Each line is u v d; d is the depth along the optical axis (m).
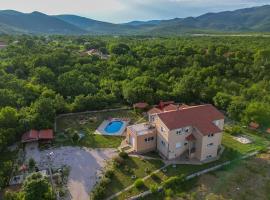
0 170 46.72
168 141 52.56
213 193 45.69
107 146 59.28
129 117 74.19
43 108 66.00
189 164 52.66
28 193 37.72
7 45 139.50
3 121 59.06
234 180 48.97
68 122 70.62
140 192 45.00
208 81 92.62
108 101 80.62
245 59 114.06
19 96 73.06
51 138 60.09
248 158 55.72
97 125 69.19
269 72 101.94
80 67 103.38
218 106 79.50
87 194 44.66
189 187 46.75
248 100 81.12
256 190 46.84
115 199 43.38
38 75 89.38
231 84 91.75
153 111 72.88
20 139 60.78
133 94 79.25
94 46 158.38
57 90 85.88
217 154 56.19
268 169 52.38
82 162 53.34
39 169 50.69
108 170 49.41
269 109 71.75
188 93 83.56
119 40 193.00
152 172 49.94
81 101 76.50
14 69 96.06
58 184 46.62
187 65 109.75
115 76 97.94
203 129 53.00
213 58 114.25
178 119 54.12
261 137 64.88
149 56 122.50
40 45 142.12
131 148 57.62
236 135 65.25
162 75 96.75
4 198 40.84
